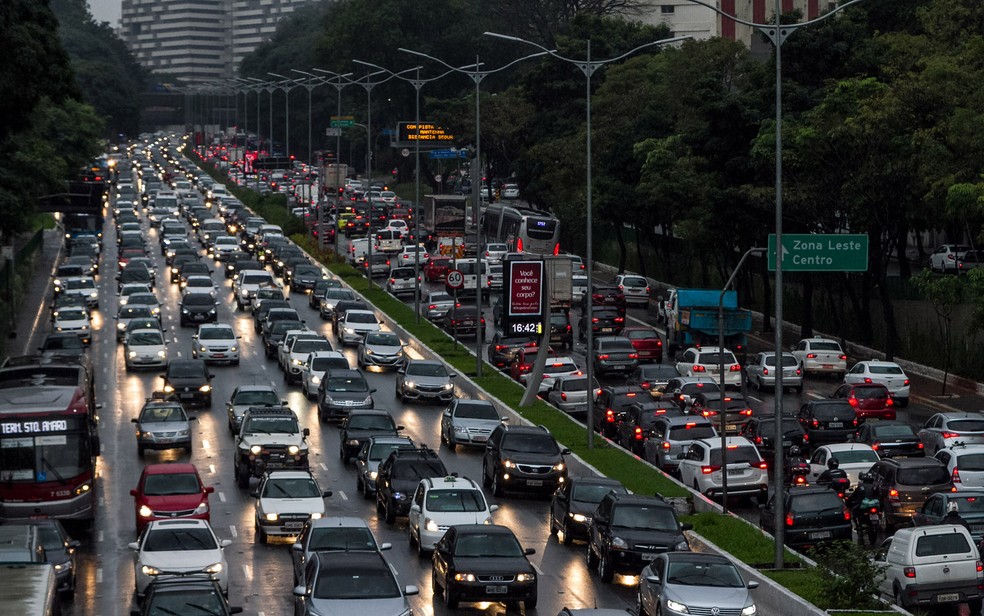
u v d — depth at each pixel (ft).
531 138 655.35
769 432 250.78
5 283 430.61
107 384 336.29
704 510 208.03
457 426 266.98
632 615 128.36
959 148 315.99
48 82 306.76
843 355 343.46
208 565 158.10
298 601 145.79
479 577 156.35
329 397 292.61
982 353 332.39
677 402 280.31
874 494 193.26
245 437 236.84
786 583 157.69
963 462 207.51
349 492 230.89
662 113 511.40
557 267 316.19
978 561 151.53
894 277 386.52
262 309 422.00
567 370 329.93
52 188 520.83
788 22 407.85
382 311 450.71
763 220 391.65
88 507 196.95
